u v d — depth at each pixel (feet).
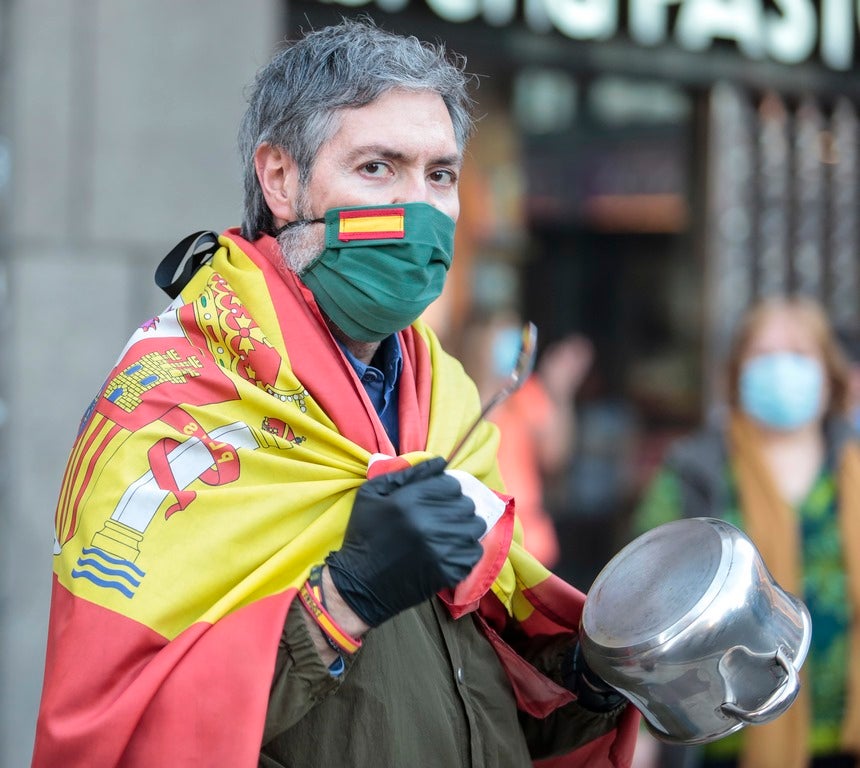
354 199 7.20
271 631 6.58
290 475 7.15
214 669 6.53
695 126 22.90
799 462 15.19
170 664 6.56
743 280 23.54
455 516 6.51
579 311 25.11
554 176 24.17
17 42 14.90
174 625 6.75
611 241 24.67
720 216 23.09
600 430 25.50
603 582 7.73
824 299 23.91
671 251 24.08
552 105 23.72
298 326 7.40
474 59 19.47
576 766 8.51
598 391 25.48
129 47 15.40
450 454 7.88
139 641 6.64
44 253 15.07
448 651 7.46
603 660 7.32
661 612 7.24
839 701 14.47
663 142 23.48
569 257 24.80
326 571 6.62
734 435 15.38
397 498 6.49
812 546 14.70
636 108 23.54
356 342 7.80
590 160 24.23
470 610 7.46
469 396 8.38
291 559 6.91
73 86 15.17
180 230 15.76
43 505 15.14
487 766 7.52
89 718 6.54
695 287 23.70
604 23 20.26
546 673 8.38
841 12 22.35
